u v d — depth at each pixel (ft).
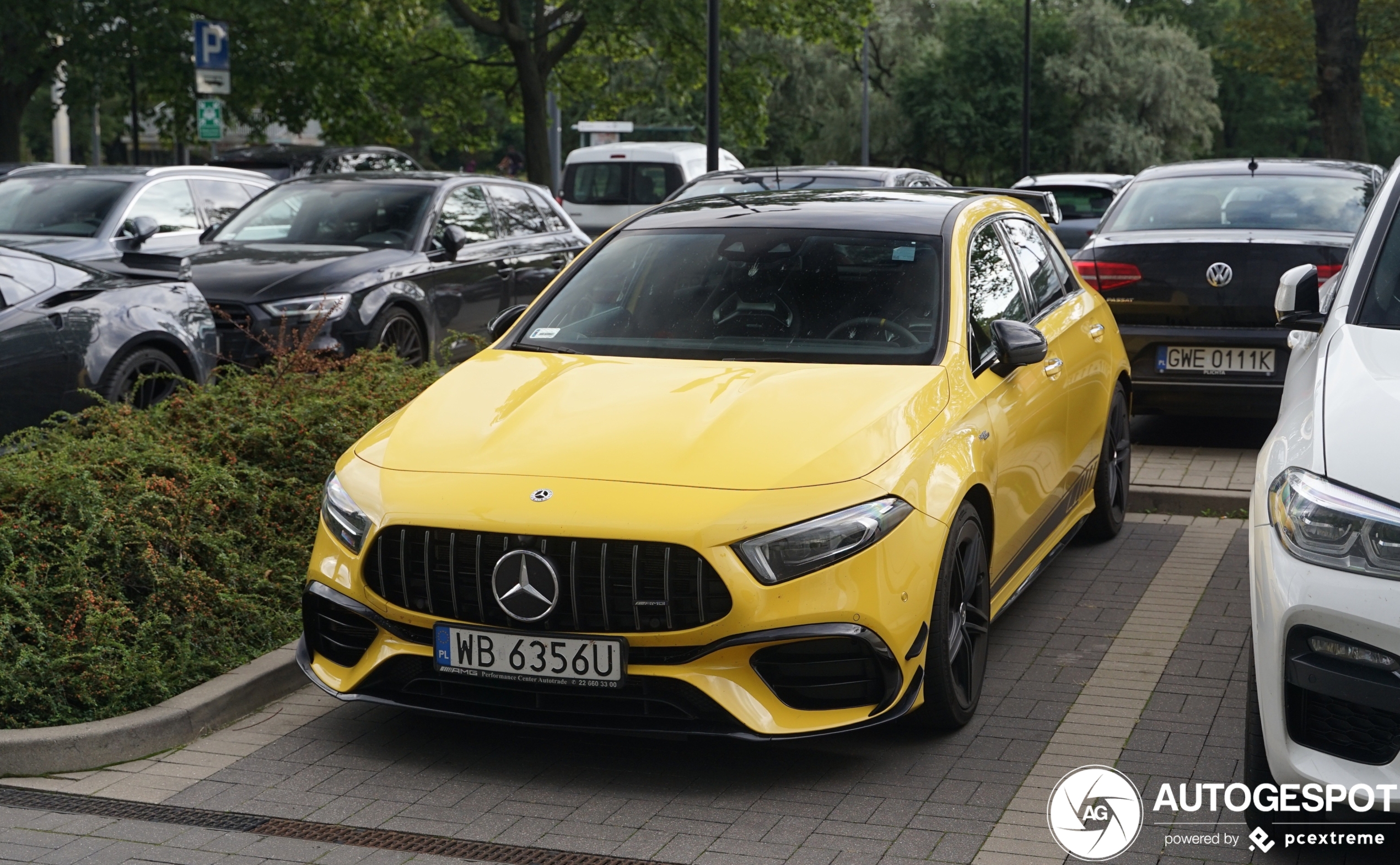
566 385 15.72
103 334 26.35
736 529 13.15
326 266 33.35
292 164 67.41
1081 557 22.31
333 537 14.55
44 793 13.91
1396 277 14.74
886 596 13.44
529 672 13.48
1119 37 182.39
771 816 13.21
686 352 16.66
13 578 16.74
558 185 113.19
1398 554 10.85
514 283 39.37
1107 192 64.85
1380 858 12.25
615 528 13.20
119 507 18.19
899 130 188.14
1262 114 240.32
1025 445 17.37
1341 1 100.78
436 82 99.66
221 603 17.93
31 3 84.58
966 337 16.55
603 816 13.28
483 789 13.93
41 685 15.49
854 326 16.58
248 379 24.21
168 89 88.84
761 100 102.01
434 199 37.50
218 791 13.93
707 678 13.25
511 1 85.61
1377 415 11.90
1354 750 11.21
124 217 40.40
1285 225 28.96
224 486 19.53
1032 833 12.77
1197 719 15.48
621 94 111.86
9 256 25.82
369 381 24.40
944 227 18.08
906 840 12.66
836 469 13.73
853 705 13.56
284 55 88.58
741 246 18.08
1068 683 16.69
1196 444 30.53
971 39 184.85
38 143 194.59
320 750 14.97
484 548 13.57
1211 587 20.61
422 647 13.98
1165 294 28.32
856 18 98.99
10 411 24.88
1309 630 11.16
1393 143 258.37
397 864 12.35
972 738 15.01
